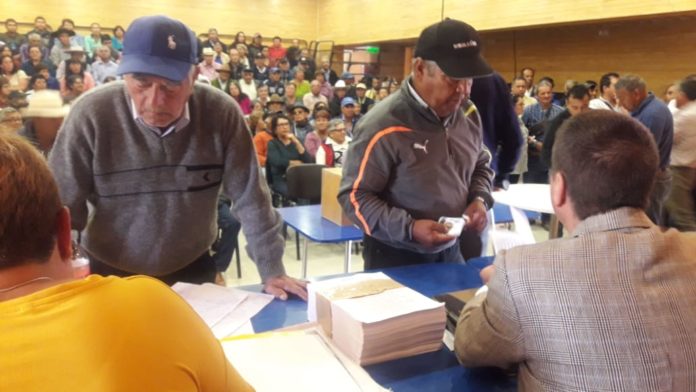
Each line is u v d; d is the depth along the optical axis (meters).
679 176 3.86
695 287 0.86
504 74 8.99
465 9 8.17
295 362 1.03
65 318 0.51
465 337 1.02
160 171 1.42
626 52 6.99
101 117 1.33
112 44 9.51
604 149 0.87
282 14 12.09
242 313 1.31
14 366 0.48
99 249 1.48
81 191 1.37
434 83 1.59
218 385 0.56
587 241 0.88
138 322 0.52
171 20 1.25
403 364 1.12
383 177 1.67
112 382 0.48
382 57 11.27
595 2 6.23
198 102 1.42
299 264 3.85
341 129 5.00
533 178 5.25
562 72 7.96
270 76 9.55
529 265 0.89
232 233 3.50
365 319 1.07
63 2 10.21
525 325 0.89
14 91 4.99
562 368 0.86
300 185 3.96
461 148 1.76
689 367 0.82
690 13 5.48
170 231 1.49
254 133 5.25
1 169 0.52
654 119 3.41
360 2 10.79
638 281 0.84
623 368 0.82
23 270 0.54
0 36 8.79
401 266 1.74
